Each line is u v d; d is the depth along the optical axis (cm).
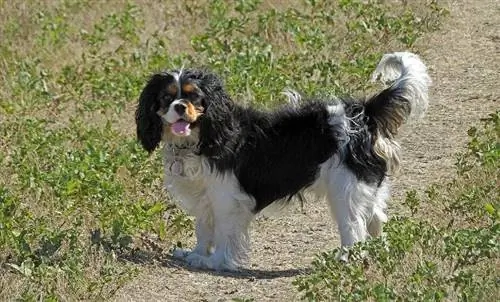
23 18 2233
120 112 1691
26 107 1728
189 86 1098
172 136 1116
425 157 1526
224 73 1784
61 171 1355
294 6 2286
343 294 971
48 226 1213
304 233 1282
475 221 1195
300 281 1013
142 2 2358
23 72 1873
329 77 1761
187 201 1155
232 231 1141
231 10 2322
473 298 934
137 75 1850
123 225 1191
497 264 1037
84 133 1562
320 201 1312
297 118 1146
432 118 1677
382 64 1184
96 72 1878
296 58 1891
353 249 1076
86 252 1112
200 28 2186
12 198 1254
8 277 1055
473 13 2248
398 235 1095
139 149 1438
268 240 1262
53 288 1030
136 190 1340
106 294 1046
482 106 1723
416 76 1149
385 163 1149
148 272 1118
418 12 2197
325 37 2008
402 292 979
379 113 1143
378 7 2194
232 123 1121
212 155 1112
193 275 1124
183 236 1246
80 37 2138
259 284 1103
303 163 1137
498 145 1375
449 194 1312
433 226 1134
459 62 1955
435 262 1035
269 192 1143
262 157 1132
